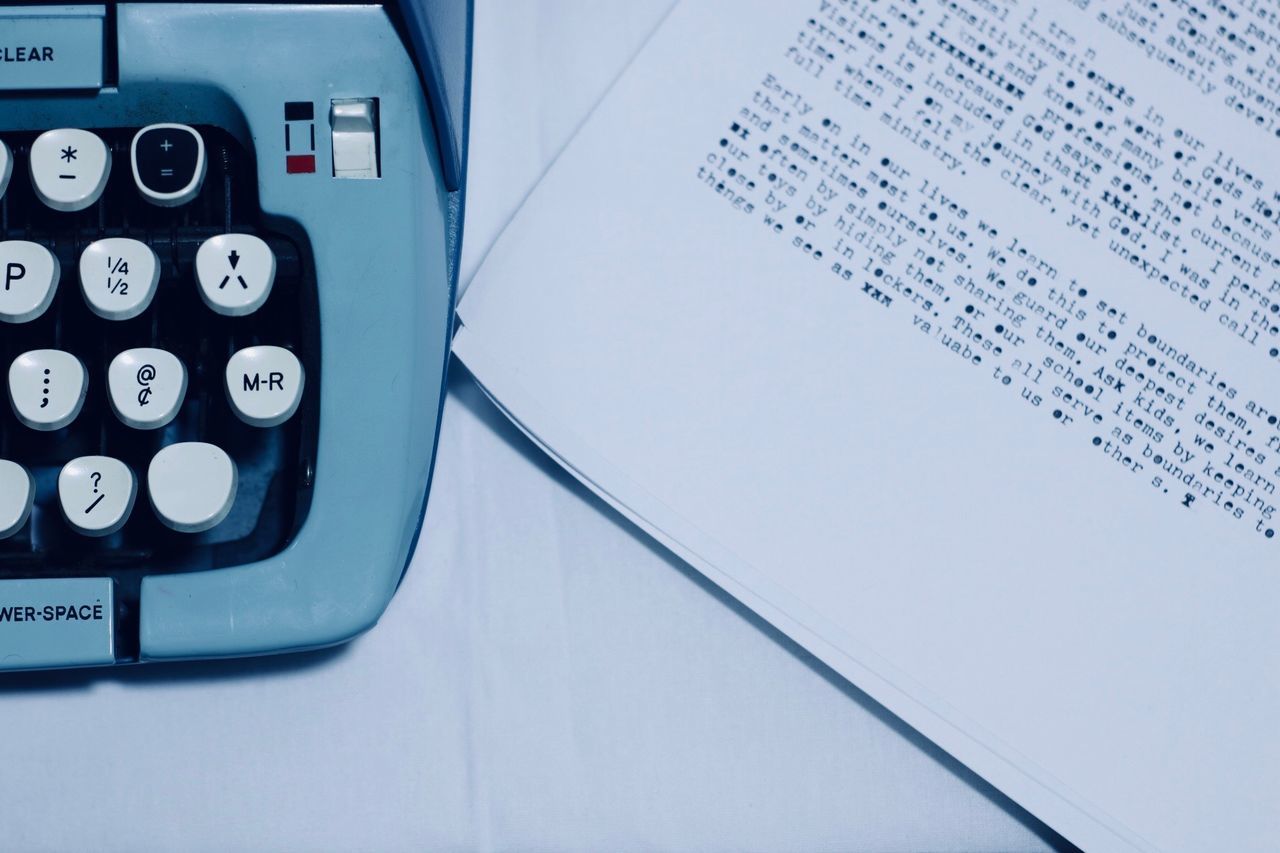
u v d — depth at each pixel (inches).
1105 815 17.6
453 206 18.1
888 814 17.8
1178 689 18.1
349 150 16.3
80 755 17.4
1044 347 19.4
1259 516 18.8
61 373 15.8
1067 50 20.7
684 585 18.6
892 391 19.1
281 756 17.6
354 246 16.2
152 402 15.5
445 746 17.7
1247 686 18.1
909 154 20.1
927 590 18.4
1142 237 19.8
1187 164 20.2
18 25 16.2
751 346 19.2
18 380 15.7
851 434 18.9
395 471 16.1
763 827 17.6
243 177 17.8
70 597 15.9
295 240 16.5
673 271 19.4
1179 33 20.8
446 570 18.5
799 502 18.6
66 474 15.5
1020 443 19.0
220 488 15.4
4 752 17.4
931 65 20.5
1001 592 18.4
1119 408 19.1
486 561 18.5
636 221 19.6
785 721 18.1
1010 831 17.8
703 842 17.5
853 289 19.5
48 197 15.8
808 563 18.4
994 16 20.8
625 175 19.8
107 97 16.5
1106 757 17.9
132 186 17.4
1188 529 18.7
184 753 17.5
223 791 17.4
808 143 20.1
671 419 18.9
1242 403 19.2
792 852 17.6
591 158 19.8
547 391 18.8
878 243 19.7
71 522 15.3
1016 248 19.7
